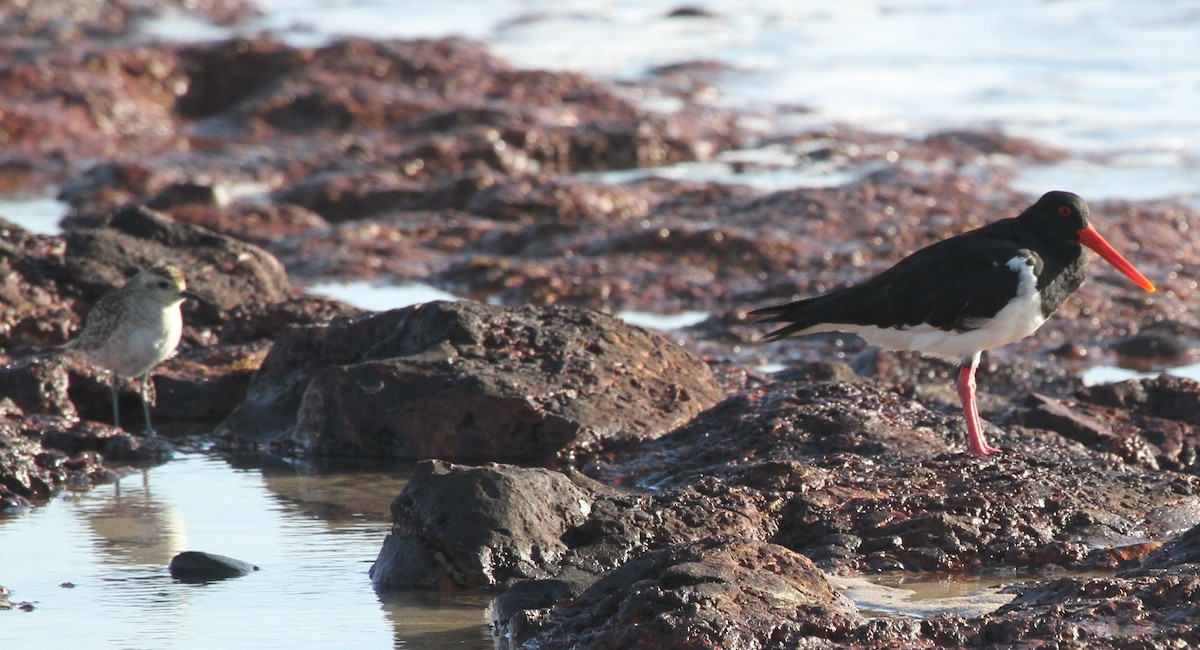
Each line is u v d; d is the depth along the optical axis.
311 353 47.09
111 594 30.84
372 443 43.38
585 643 25.53
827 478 35.72
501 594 29.22
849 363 57.28
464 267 73.19
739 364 54.34
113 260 56.56
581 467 41.81
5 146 109.88
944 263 41.88
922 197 85.19
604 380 43.84
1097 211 80.25
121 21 173.12
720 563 27.02
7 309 54.16
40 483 39.66
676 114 116.25
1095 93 125.25
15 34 155.00
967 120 116.00
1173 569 28.14
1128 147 105.12
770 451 39.25
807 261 74.19
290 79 119.06
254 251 58.41
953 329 41.81
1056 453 40.25
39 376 45.81
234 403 49.69
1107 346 62.38
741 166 105.94
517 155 103.81
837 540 33.16
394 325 46.41
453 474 31.92
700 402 44.62
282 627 28.70
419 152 101.88
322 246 78.00
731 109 121.69
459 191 88.75
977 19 167.88
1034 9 172.25
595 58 151.75
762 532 33.50
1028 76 133.88
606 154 107.75
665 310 69.06
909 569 32.28
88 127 114.19
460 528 30.97
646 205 86.75
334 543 34.59
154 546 34.47
